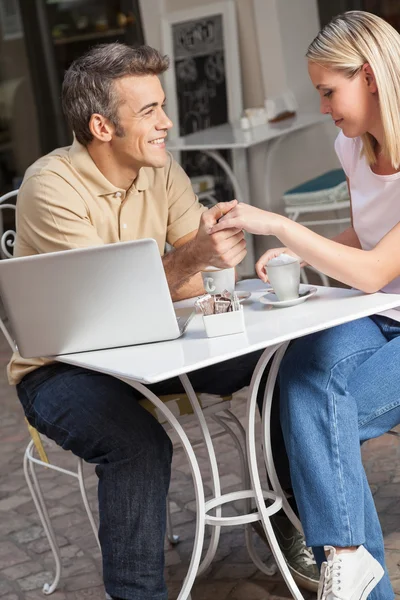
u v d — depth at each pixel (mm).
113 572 2389
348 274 2328
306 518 2281
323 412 2301
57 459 4004
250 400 2377
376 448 3580
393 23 7465
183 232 2873
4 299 2289
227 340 2176
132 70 2521
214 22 5992
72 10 8820
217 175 6094
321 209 5074
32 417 2619
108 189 2662
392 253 2350
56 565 2898
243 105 6121
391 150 2457
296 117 5828
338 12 7215
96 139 2609
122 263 2191
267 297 2520
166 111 6273
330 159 6418
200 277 2736
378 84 2400
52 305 2273
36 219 2629
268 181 5629
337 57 2420
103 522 2398
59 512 3486
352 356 2400
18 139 9453
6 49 9203
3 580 3033
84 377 2537
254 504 2969
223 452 3764
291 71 5973
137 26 7965
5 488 3779
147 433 2393
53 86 9172
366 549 2338
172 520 3266
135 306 2246
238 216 2330
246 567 2869
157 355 2164
